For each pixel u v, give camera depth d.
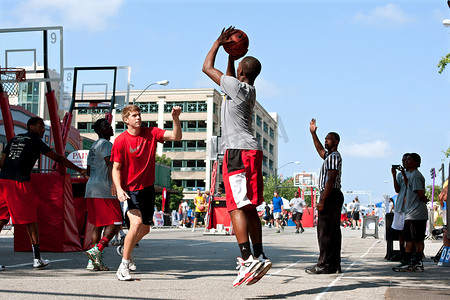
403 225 7.70
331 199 6.51
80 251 9.66
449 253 8.02
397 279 5.95
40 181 9.34
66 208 9.41
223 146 4.80
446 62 21.50
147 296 4.46
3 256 8.52
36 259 6.66
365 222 18.41
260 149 4.81
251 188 4.71
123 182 5.71
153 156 5.79
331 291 4.90
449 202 7.46
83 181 10.02
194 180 89.12
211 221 19.91
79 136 37.69
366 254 10.16
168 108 90.12
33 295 4.43
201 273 6.30
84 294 4.52
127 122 5.74
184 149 89.06
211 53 4.98
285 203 50.09
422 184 7.14
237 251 10.32
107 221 6.98
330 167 6.51
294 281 5.63
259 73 5.09
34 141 6.86
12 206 6.63
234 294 4.64
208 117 88.50
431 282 5.71
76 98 14.38
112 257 8.42
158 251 10.16
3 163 6.73
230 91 4.79
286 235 20.67
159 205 62.50
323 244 6.51
